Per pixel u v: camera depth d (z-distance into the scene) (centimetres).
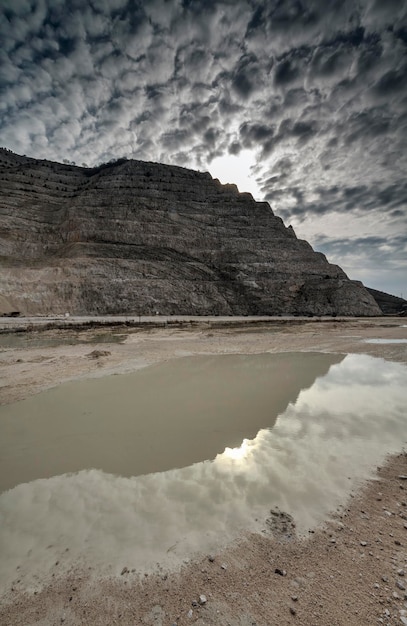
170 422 775
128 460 591
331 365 1509
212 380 1202
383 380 1210
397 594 305
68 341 2261
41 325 2848
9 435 696
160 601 302
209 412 848
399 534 394
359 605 294
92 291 4634
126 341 2266
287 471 549
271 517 426
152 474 543
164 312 4862
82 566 346
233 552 364
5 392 1007
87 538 388
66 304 4334
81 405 895
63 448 638
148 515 432
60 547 373
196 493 485
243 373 1329
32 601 304
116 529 404
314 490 491
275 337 2586
